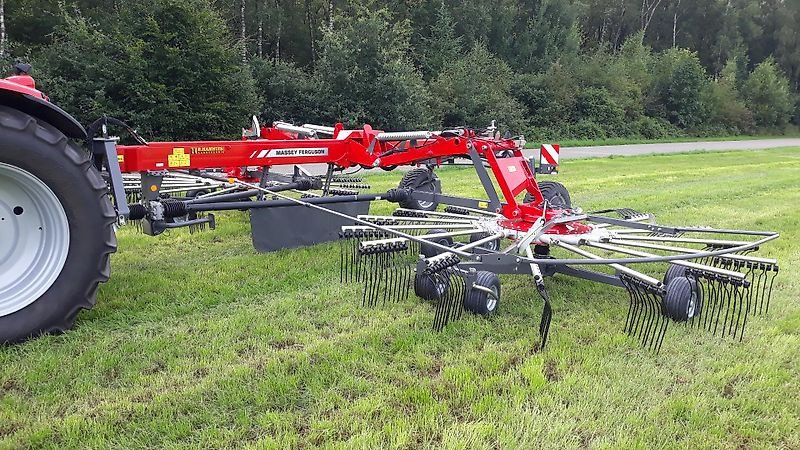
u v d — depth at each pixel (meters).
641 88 35.75
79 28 16.56
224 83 17.36
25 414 2.79
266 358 3.44
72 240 3.52
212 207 5.06
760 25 53.22
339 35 22.02
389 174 11.99
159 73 16.41
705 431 2.84
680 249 4.49
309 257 5.52
